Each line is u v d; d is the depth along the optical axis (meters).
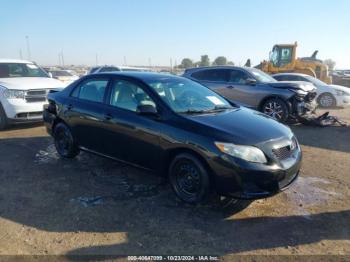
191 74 11.16
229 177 3.79
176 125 4.19
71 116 5.59
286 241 3.46
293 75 15.29
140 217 3.91
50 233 3.57
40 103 8.45
